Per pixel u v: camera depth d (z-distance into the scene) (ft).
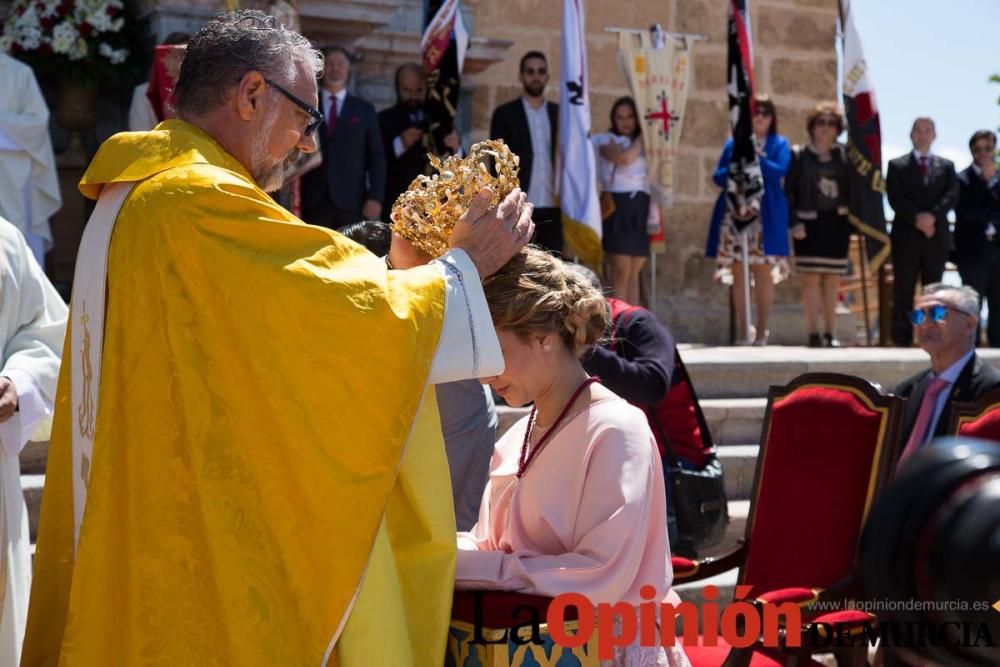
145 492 6.95
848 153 28.73
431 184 8.05
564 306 7.75
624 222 27.48
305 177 23.30
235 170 7.47
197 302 6.95
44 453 16.44
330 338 6.82
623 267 27.76
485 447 10.63
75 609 7.00
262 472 6.82
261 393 6.81
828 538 11.16
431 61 24.76
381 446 6.86
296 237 7.00
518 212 7.84
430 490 7.39
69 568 8.09
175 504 6.91
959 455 2.69
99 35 23.94
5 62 21.22
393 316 6.91
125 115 25.23
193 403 6.88
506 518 8.28
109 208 7.48
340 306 6.84
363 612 6.86
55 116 24.72
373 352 6.86
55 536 8.13
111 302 7.17
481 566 7.64
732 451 19.48
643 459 7.57
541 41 30.94
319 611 6.73
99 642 7.02
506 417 18.52
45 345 10.73
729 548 17.08
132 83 24.66
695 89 32.73
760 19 33.42
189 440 6.87
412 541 7.38
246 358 6.84
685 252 32.58
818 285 28.58
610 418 7.65
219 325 6.91
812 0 34.04
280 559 6.79
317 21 25.81
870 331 31.78
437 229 7.94
